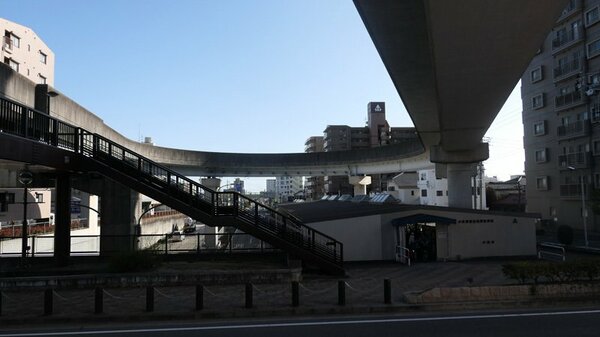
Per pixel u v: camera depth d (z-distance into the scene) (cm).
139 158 1781
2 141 1253
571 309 1217
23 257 1667
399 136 12306
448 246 2431
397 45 1662
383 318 1115
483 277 1775
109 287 1435
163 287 1451
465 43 1412
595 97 4191
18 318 1083
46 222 3628
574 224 4528
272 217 2059
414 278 1766
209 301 1256
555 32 4731
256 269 1616
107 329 1029
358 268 2125
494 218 2503
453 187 4153
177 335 959
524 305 1264
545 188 4938
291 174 7231
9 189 1850
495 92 2038
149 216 4800
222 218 1736
